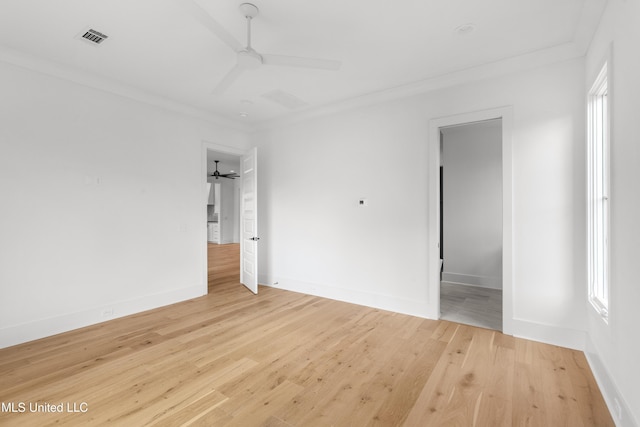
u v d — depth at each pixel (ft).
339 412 5.92
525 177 9.29
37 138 9.43
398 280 11.81
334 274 13.57
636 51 4.85
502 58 9.38
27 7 7.00
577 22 7.56
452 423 5.61
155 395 6.43
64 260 9.95
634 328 4.94
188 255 13.67
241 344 8.95
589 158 8.18
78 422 5.57
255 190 14.43
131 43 8.59
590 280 8.13
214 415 5.81
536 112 9.15
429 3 6.91
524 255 9.31
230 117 15.11
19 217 9.07
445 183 17.34
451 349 8.62
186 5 5.54
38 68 9.38
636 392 4.85
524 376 7.20
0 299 8.71
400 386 6.80
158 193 12.59
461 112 10.41
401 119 11.71
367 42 8.54
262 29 7.90
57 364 7.72
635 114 4.91
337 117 13.43
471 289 15.62
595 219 8.09
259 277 16.49
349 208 13.09
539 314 9.14
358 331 9.91
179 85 11.43
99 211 10.82
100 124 10.86
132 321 10.83
